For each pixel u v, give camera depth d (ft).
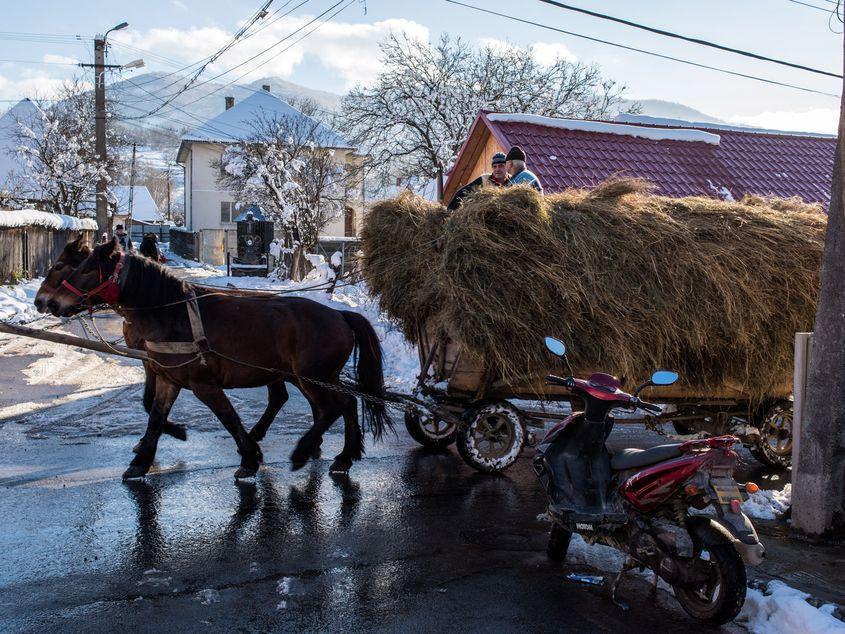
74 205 140.46
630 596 16.34
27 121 146.20
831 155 68.23
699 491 14.87
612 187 25.54
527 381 23.97
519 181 32.07
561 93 115.44
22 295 70.79
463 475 25.31
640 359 23.68
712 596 15.01
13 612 14.66
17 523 19.35
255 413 33.42
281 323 24.13
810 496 20.02
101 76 99.35
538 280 22.76
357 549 18.45
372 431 25.68
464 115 108.78
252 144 117.39
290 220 105.70
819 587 16.72
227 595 15.70
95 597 15.42
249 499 21.93
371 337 25.68
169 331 23.07
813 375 20.04
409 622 14.76
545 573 17.44
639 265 23.58
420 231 26.12
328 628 14.43
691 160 62.23
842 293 19.51
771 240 24.93
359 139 111.34
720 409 27.50
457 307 22.48
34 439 27.40
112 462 24.98
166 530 19.25
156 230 256.93
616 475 17.52
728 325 23.90
